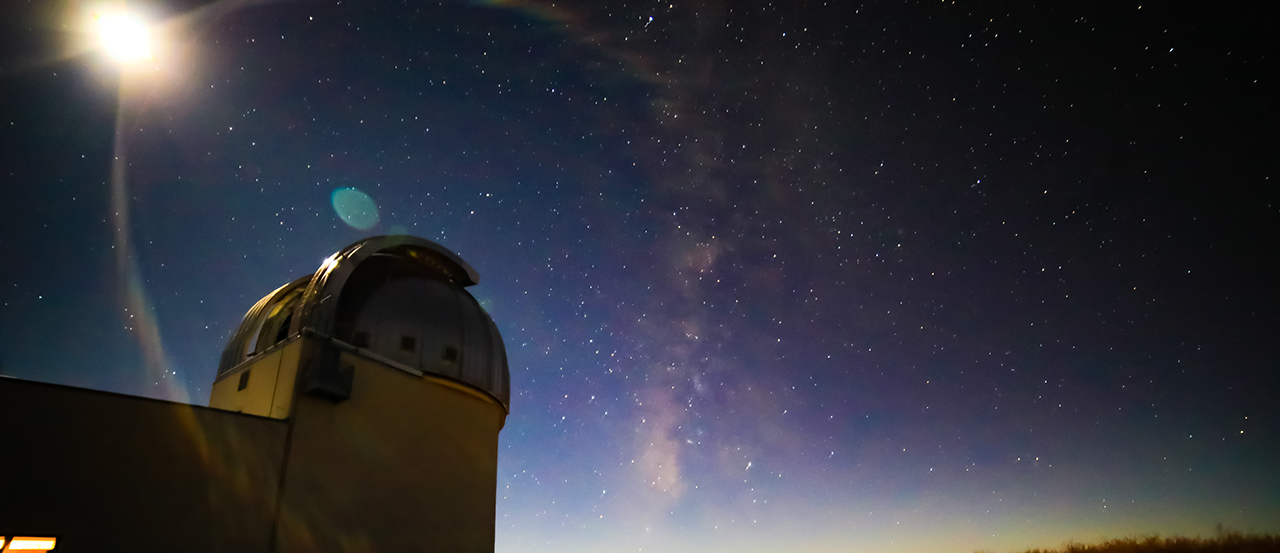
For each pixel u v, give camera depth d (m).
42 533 7.54
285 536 9.77
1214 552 17.62
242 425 9.73
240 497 9.39
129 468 8.41
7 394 7.68
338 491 10.70
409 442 12.24
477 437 14.03
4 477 7.43
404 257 14.92
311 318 11.38
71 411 8.13
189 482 8.91
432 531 12.27
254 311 14.11
